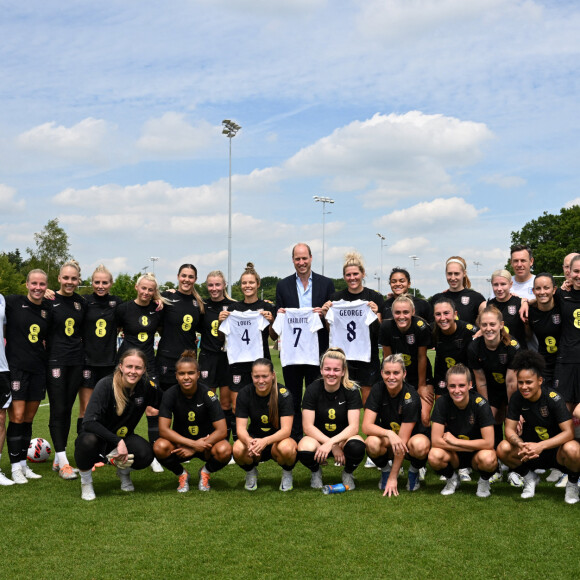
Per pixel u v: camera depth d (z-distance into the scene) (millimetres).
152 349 5953
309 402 5047
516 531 3799
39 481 5328
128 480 4980
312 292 6629
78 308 5750
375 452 4805
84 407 5938
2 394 5082
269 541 3656
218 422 4934
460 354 5434
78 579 3137
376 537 3705
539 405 4625
